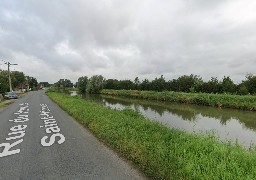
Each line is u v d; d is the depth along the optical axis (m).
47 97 45.47
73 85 136.25
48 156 7.34
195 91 39.44
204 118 19.30
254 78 32.69
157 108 27.09
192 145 6.01
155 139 6.87
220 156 5.28
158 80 52.84
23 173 5.93
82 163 6.64
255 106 23.94
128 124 9.41
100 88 73.62
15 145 8.73
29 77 131.00
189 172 4.55
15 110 21.72
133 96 50.41
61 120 15.06
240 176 4.16
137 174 5.79
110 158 7.07
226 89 35.25
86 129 11.90
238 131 14.03
